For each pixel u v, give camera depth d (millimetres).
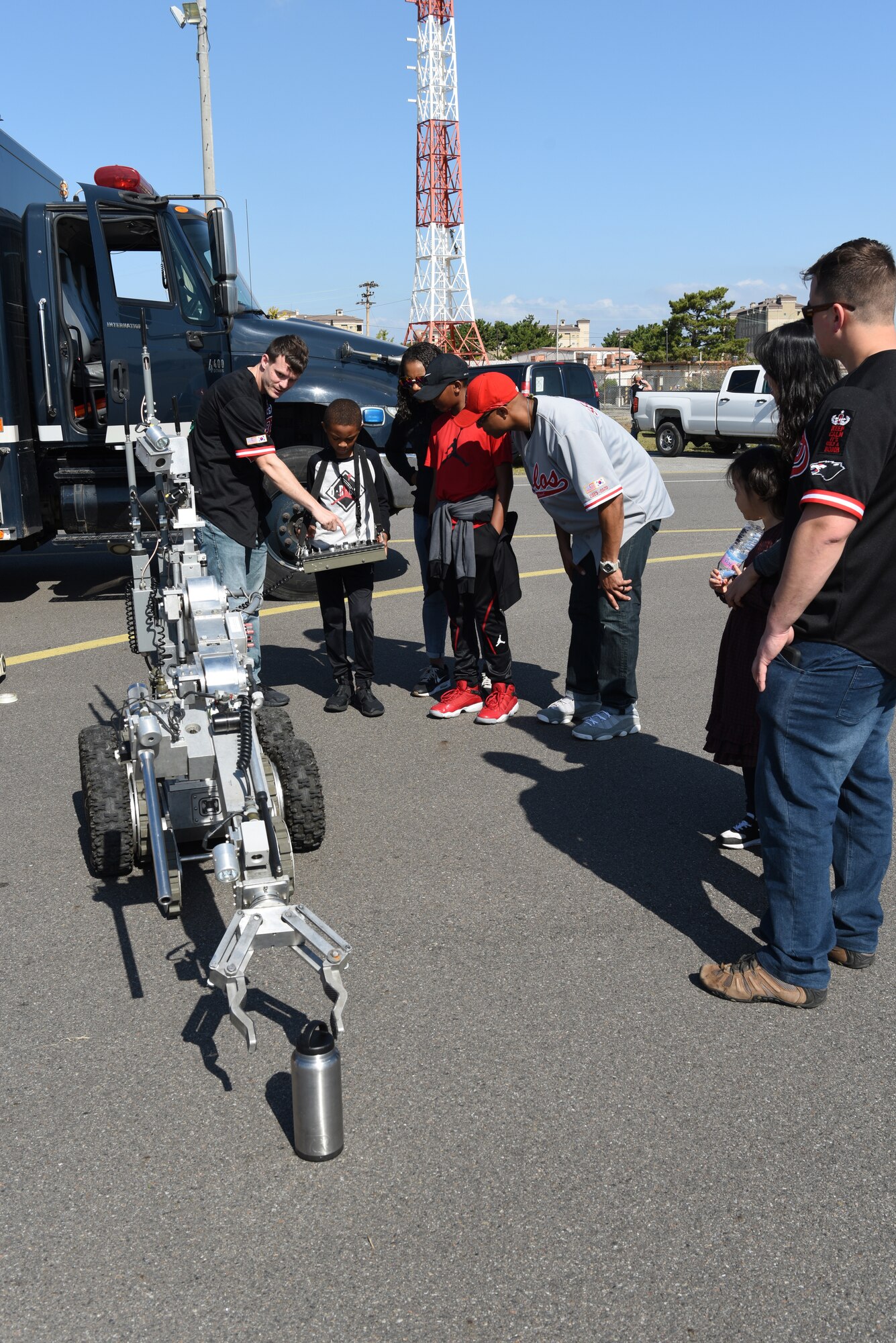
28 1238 2273
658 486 5297
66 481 8406
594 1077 2807
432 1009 3111
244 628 3078
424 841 4273
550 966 3348
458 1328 2055
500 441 5418
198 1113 2672
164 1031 3016
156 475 3855
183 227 8367
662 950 3445
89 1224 2312
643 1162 2496
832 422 2648
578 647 5688
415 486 6242
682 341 63375
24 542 9398
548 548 11484
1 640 7520
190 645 3396
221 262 8016
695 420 23688
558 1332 2047
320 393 8562
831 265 2721
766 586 3783
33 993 3205
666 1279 2172
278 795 3885
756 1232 2291
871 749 3168
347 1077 2805
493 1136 2584
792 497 2834
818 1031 3023
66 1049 2934
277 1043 2951
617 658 5375
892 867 4078
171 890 3566
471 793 4777
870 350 2746
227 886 3906
